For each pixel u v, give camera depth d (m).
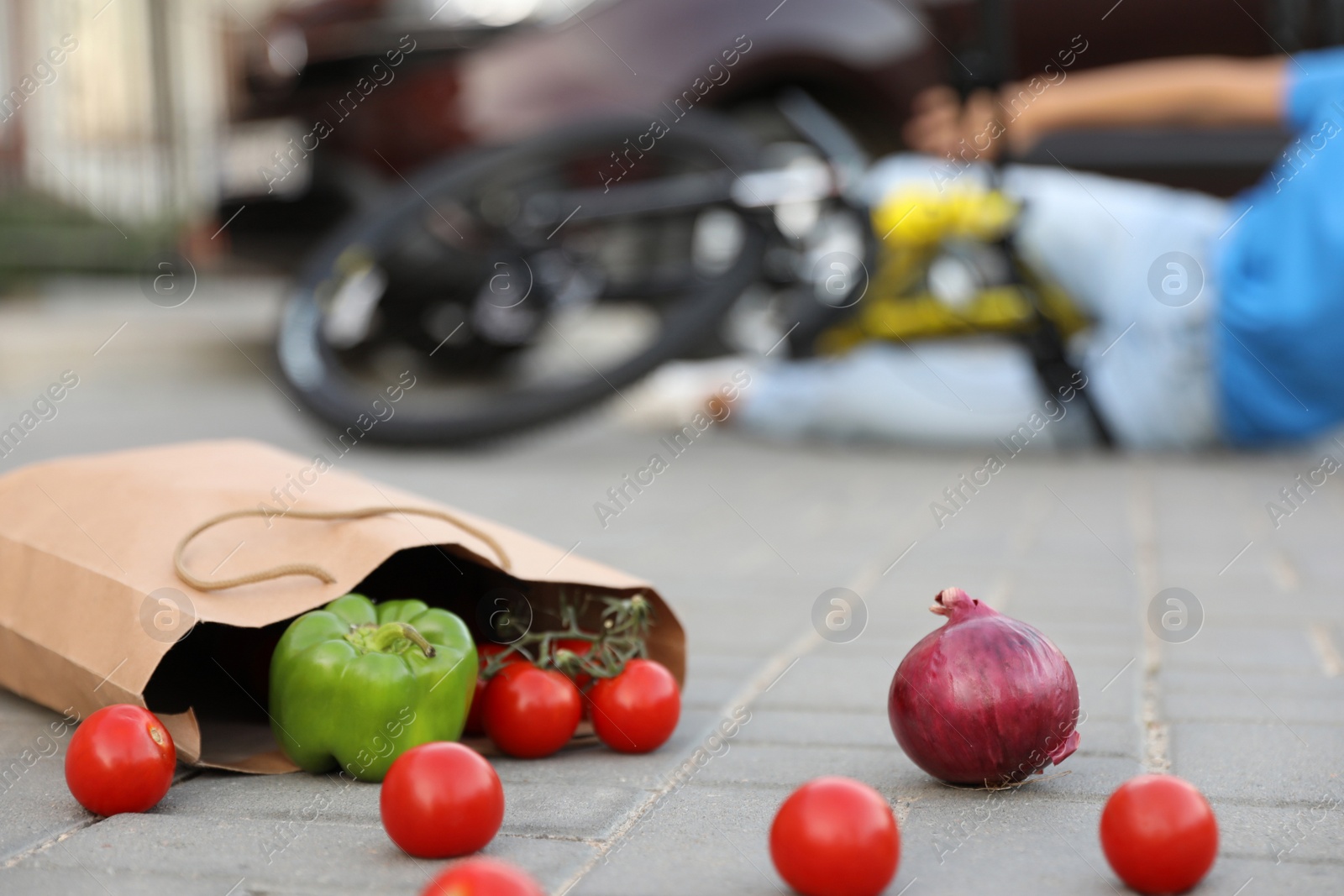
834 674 2.56
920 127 5.48
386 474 4.83
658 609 2.23
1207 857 1.52
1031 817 1.79
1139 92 5.40
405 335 6.36
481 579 2.26
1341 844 1.69
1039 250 5.33
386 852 1.65
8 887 1.53
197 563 2.03
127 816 1.78
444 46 5.99
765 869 1.62
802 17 5.94
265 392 7.07
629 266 5.58
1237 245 5.16
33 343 8.57
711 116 5.93
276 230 6.61
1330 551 3.68
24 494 2.35
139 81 11.13
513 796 1.89
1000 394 5.50
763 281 5.56
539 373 6.96
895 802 1.86
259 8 10.16
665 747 2.14
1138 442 5.38
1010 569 3.49
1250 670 2.55
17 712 2.27
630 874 1.60
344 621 1.97
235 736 2.11
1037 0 6.12
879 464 5.27
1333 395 5.11
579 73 5.89
